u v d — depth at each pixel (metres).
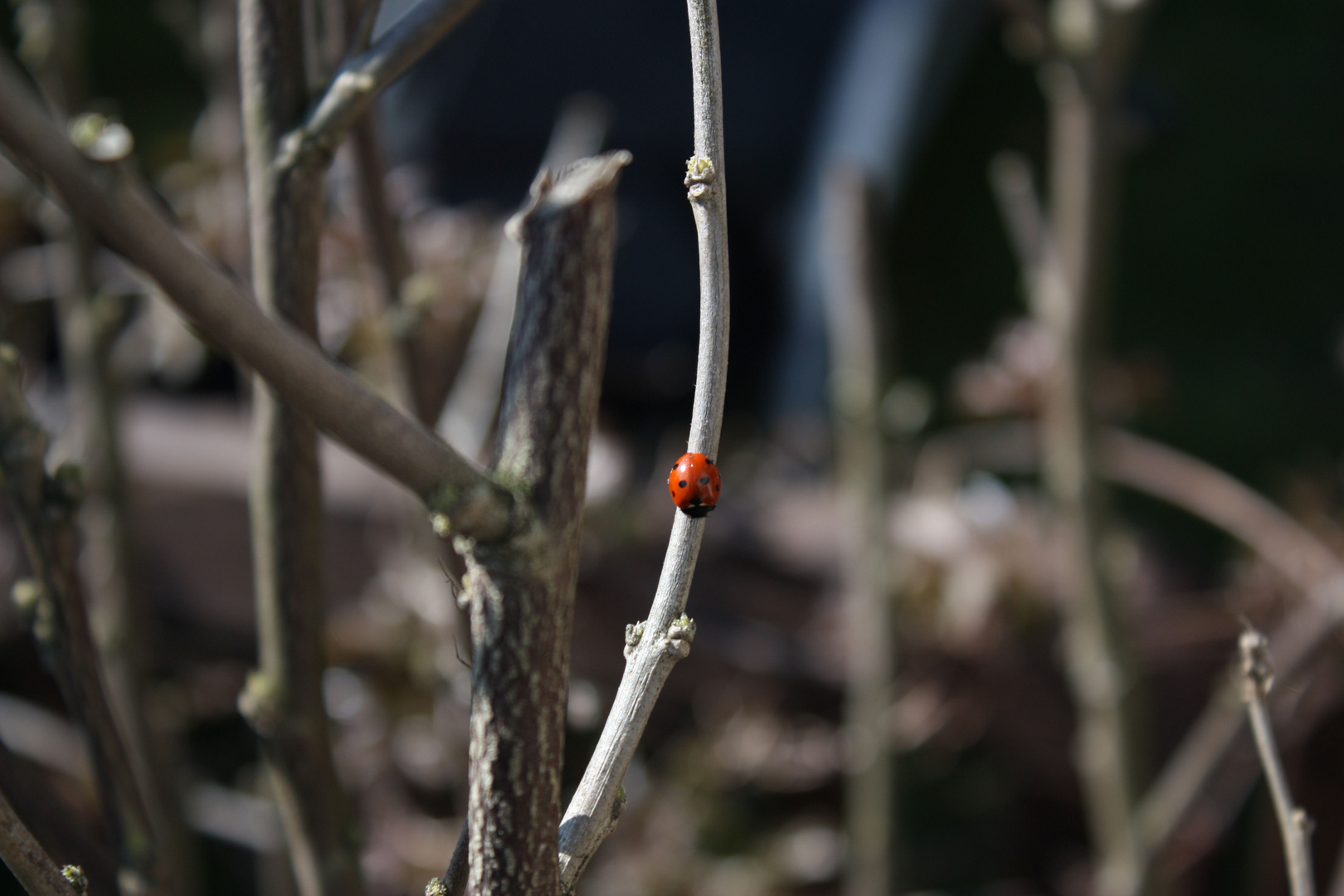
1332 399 1.92
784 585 1.10
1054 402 0.77
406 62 0.49
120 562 0.74
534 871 0.45
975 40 2.03
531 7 1.66
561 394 0.43
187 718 1.06
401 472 0.43
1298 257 2.22
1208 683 0.99
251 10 0.49
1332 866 0.84
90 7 2.43
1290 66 2.56
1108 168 0.71
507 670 0.44
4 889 0.57
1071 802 1.08
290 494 0.52
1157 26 2.71
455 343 0.84
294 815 0.54
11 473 0.49
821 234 1.63
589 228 0.43
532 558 0.43
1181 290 2.17
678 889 0.97
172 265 0.42
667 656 0.47
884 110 1.79
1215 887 0.95
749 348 1.67
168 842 0.70
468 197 1.50
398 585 0.87
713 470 0.46
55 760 0.87
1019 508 1.04
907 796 1.17
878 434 0.81
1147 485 0.92
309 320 0.50
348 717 0.87
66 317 0.75
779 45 1.87
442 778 0.84
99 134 0.42
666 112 1.64
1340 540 0.85
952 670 0.96
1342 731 0.80
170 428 1.18
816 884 0.99
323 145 0.49
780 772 1.02
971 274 2.23
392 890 0.82
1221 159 2.38
